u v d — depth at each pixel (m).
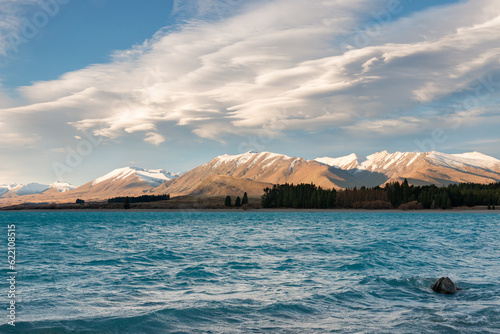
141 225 108.88
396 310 18.14
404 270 28.45
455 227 89.88
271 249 42.75
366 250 40.94
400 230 78.12
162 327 15.57
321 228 87.25
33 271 28.59
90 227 97.62
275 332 15.02
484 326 15.72
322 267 29.95
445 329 15.33
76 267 30.48
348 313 17.62
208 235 66.56
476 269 28.94
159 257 36.44
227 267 30.23
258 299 19.94
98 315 17.06
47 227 97.19
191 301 19.55
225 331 15.10
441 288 21.69
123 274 27.31
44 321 16.22
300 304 18.95
